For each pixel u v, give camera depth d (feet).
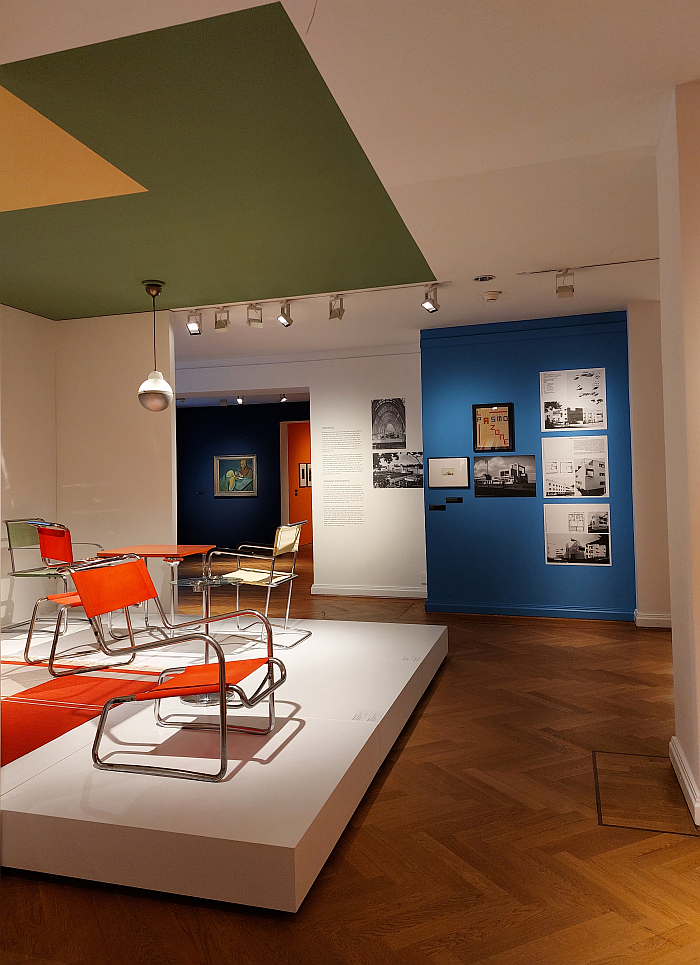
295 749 10.61
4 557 20.71
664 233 10.73
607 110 10.02
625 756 12.01
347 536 28.86
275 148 11.03
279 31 8.04
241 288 19.35
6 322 20.98
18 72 8.80
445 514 24.86
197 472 46.70
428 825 9.75
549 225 14.65
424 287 19.47
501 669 17.54
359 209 13.67
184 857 8.06
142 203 13.16
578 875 8.46
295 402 45.03
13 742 11.40
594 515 23.27
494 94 9.45
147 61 8.60
